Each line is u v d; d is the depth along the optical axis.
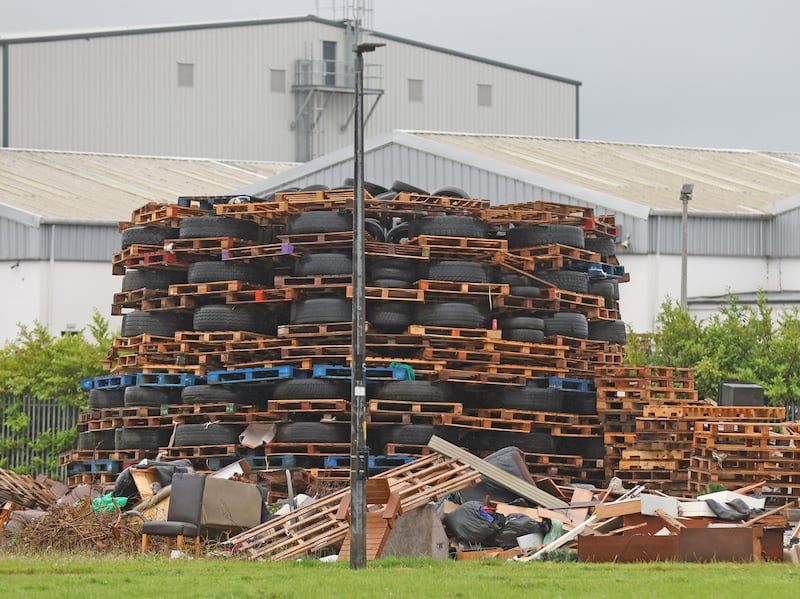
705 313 142.00
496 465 79.75
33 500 86.62
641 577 54.84
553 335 94.31
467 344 90.94
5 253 154.88
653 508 66.94
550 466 91.56
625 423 91.56
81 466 100.12
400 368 88.94
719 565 59.78
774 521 67.38
